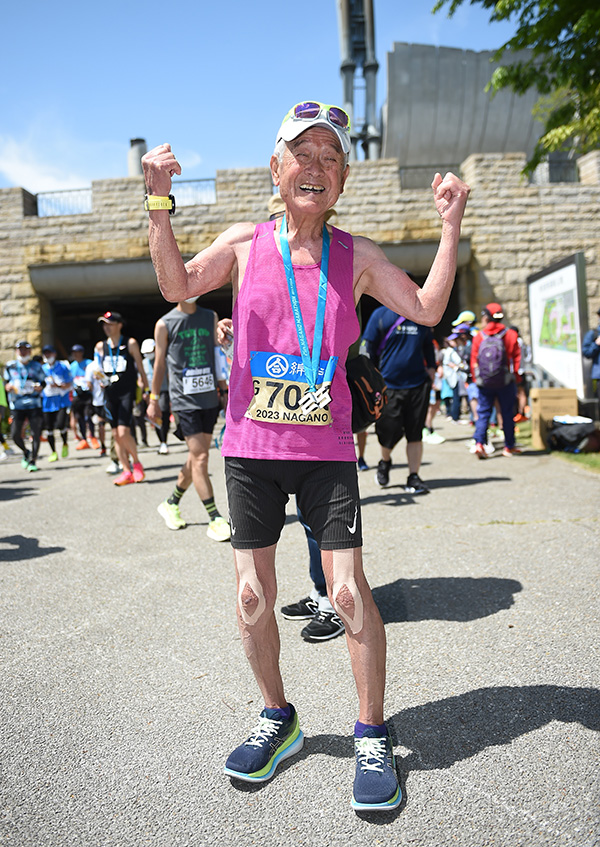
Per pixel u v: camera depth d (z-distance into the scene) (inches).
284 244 83.4
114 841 76.0
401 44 954.1
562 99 453.7
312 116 78.6
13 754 93.7
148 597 155.9
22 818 80.2
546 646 117.8
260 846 74.4
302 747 92.7
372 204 725.3
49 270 730.8
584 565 158.6
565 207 730.8
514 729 93.4
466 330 534.3
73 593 160.6
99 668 120.1
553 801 78.5
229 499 86.0
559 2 297.0
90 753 93.6
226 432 84.7
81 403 521.0
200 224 722.8
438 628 128.6
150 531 218.2
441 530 196.9
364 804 77.4
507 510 216.1
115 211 730.8
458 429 494.0
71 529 226.2
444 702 101.7
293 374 81.1
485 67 970.1
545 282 449.7
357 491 84.2
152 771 89.0
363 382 103.4
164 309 978.1
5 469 423.8
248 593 84.9
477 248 728.3
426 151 991.6
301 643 127.3
